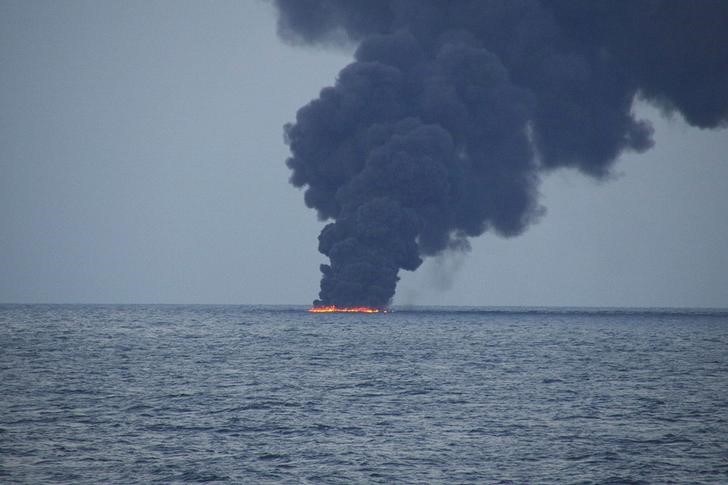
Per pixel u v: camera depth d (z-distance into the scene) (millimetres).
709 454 158500
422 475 142375
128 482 136375
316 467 147125
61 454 154000
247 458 153000
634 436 174500
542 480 140125
